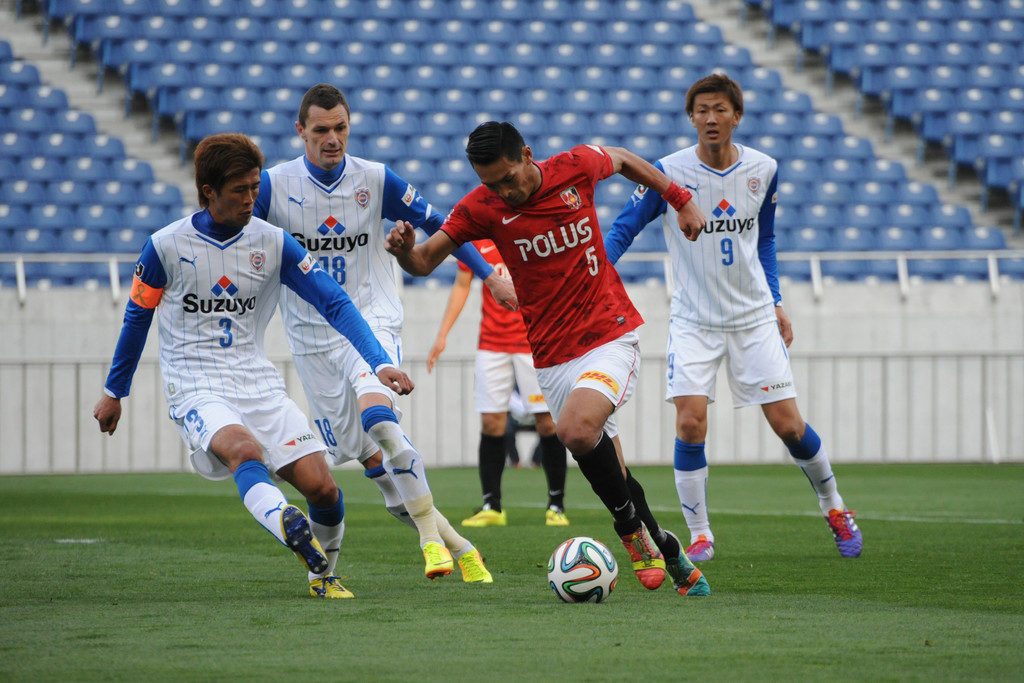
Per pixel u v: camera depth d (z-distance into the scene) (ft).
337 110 58.54
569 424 50.37
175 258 49.75
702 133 68.18
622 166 55.06
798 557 69.51
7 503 116.37
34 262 175.52
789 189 204.64
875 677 34.12
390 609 48.34
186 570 63.67
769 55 237.45
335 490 52.24
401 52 221.46
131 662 36.65
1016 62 223.92
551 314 54.29
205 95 209.26
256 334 52.47
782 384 69.21
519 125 213.46
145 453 164.04
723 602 50.52
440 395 169.48
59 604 50.26
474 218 53.31
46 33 222.89
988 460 173.99
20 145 198.08
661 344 173.37
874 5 231.30
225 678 34.12
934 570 62.75
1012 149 210.18
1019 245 202.80
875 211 199.72
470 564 58.49
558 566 50.39
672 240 70.79
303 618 45.88
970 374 174.19
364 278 61.62
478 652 38.32
